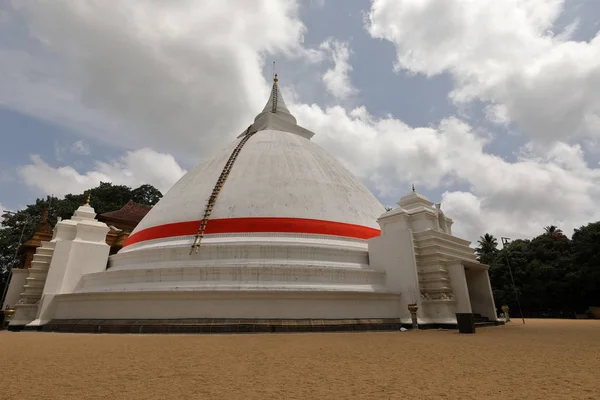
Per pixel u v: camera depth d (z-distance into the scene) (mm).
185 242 15852
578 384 4699
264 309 12594
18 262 31312
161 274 14094
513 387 4559
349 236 16828
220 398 4129
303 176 18375
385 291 14312
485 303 17125
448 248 15734
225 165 19109
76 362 6480
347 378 5137
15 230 39656
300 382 4902
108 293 13406
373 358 6781
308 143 23141
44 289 16172
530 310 41500
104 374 5469
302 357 6902
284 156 19562
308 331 12211
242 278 13531
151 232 17453
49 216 42188
